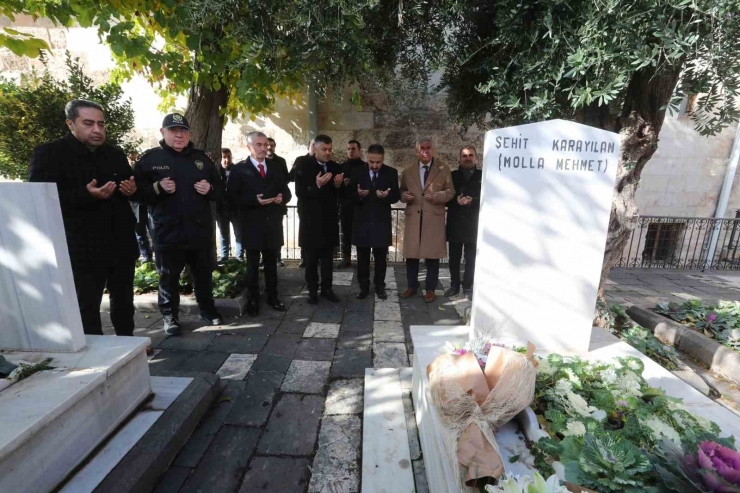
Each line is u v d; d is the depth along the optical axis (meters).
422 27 3.06
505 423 1.64
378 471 1.88
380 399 2.47
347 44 2.55
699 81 2.06
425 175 4.25
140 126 6.72
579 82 2.38
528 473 1.39
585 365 2.10
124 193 2.65
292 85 3.86
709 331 3.52
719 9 1.75
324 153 3.97
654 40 2.05
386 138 6.64
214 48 3.42
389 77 3.53
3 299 1.96
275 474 1.93
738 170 6.95
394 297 4.57
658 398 1.84
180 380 2.46
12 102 4.14
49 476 1.57
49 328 1.98
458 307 4.25
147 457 1.82
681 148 6.86
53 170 2.41
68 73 6.48
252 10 2.54
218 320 3.68
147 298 3.96
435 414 1.76
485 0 2.89
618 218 3.28
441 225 4.27
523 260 2.41
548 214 2.35
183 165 3.15
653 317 3.79
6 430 1.41
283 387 2.69
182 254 3.33
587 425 1.55
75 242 2.49
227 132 6.72
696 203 7.12
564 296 2.46
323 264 4.31
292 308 4.16
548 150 2.28
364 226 4.18
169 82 5.34
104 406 1.90
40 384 1.72
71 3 2.88
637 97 2.93
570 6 2.15
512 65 2.67
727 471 1.15
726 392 2.73
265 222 3.73
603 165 2.29
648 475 1.31
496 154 2.30
